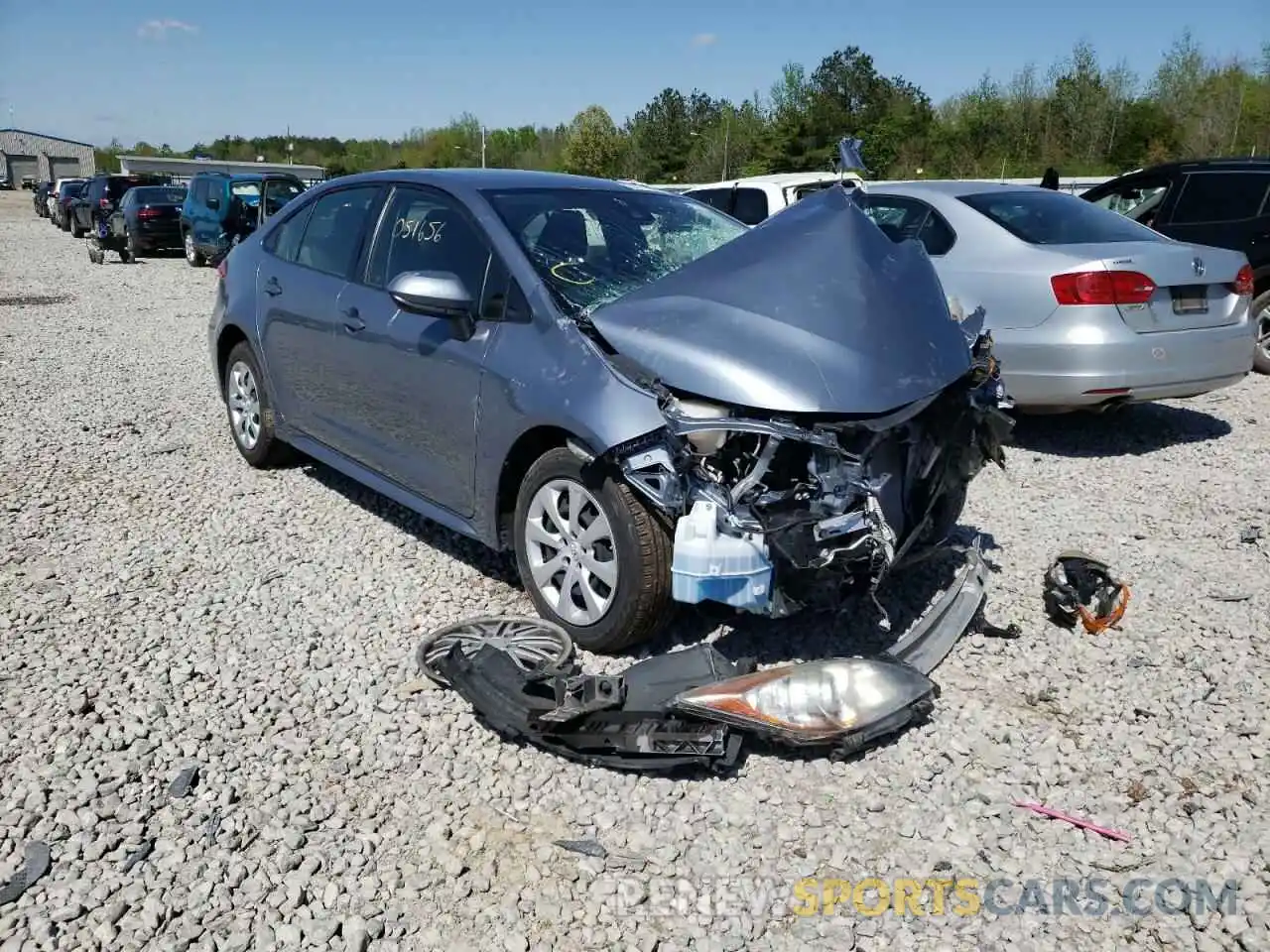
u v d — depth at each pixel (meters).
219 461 6.48
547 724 3.24
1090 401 6.36
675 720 3.23
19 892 2.72
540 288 4.04
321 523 5.39
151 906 2.68
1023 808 3.13
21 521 5.39
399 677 3.82
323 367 5.19
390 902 2.73
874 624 4.20
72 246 27.19
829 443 3.34
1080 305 6.25
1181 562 4.93
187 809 3.08
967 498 5.88
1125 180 9.86
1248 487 6.07
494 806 3.12
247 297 5.90
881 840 2.98
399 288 4.09
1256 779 3.25
